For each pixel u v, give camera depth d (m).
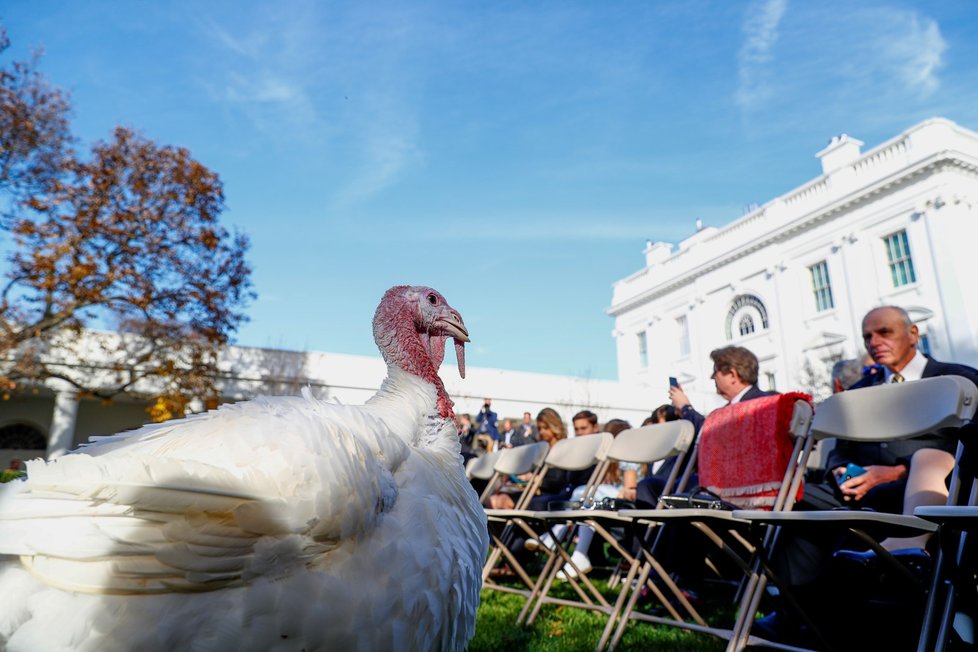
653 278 34.66
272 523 1.38
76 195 14.95
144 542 1.28
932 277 21.92
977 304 21.22
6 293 14.55
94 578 1.27
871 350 3.53
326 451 1.50
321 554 1.48
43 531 1.25
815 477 4.37
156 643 1.29
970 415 2.35
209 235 16.17
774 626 2.85
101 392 19.80
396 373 2.25
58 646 1.24
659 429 4.15
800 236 26.62
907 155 23.00
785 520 2.08
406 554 1.60
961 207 21.91
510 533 4.84
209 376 17.11
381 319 2.34
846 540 2.96
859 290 24.09
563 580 5.15
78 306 15.03
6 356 15.45
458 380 24.72
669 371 32.78
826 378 24.56
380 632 1.50
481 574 2.02
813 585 2.69
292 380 21.77
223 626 1.33
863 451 3.46
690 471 3.97
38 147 14.92
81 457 1.32
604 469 4.55
